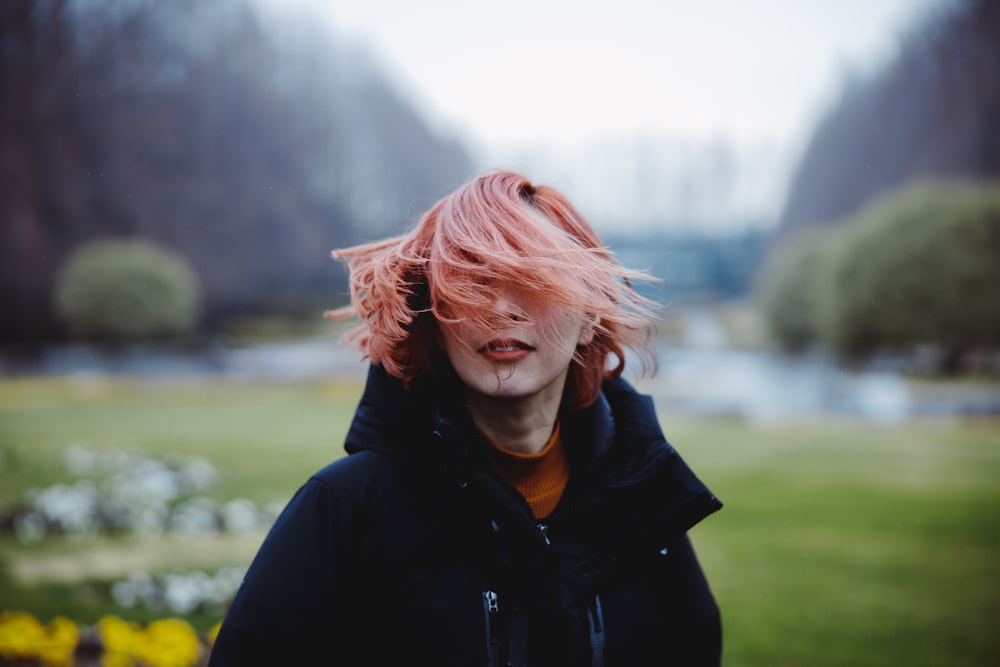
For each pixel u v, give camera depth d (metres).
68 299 34.03
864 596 5.01
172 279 35.19
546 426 1.22
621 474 1.21
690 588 1.32
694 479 1.21
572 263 1.09
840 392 22.22
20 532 6.14
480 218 1.12
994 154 38.44
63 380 24.30
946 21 41.28
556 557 1.16
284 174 54.53
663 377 27.25
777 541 6.35
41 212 37.72
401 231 1.37
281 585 1.11
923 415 17.00
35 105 38.31
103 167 40.72
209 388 22.61
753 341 45.69
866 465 10.37
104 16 42.16
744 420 16.02
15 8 37.91
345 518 1.13
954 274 24.03
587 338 1.22
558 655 1.12
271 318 49.53
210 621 4.30
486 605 1.12
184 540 6.10
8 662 3.34
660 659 1.22
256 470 9.55
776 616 4.64
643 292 1.22
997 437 13.41
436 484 1.16
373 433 1.18
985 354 25.86
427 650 1.10
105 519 6.42
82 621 4.23
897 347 25.86
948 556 5.94
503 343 1.10
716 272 88.00
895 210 25.45
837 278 26.12
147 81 43.97
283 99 55.69
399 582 1.12
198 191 45.00
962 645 4.23
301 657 1.11
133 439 12.34
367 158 70.44
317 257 55.03
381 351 1.18
